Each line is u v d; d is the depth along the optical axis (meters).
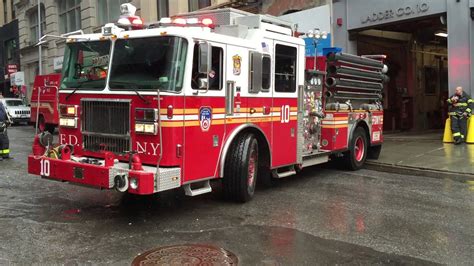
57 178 6.42
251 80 7.24
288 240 5.49
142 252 5.03
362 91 10.59
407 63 19.11
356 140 10.45
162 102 5.95
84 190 8.17
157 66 6.11
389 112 18.41
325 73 9.36
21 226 5.95
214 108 6.59
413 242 5.49
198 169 6.40
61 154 6.48
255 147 7.45
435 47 20.55
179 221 6.25
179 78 6.03
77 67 6.95
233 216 6.52
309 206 7.13
